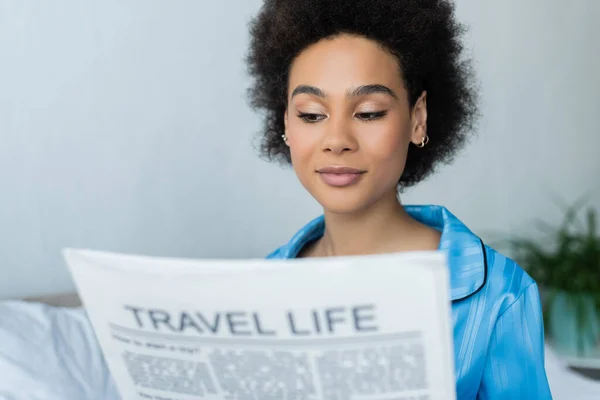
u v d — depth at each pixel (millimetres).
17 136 1651
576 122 2148
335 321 507
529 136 2119
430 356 514
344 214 821
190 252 1829
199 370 569
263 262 495
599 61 2135
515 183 2133
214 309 522
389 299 492
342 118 746
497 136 2094
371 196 766
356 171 750
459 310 770
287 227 1905
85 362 1239
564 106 2131
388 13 758
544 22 2070
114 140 1720
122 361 602
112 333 587
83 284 569
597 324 1930
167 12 1712
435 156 957
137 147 1741
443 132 928
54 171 1688
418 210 908
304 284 493
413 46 772
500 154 2105
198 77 1760
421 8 800
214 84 1772
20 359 1163
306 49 776
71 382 1173
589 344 1948
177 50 1733
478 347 761
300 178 799
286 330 518
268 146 1060
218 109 1786
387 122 754
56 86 1658
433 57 830
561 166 2162
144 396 617
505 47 2057
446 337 503
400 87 772
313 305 501
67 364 1206
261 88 995
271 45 838
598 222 2203
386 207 821
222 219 1844
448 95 907
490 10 2027
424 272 478
